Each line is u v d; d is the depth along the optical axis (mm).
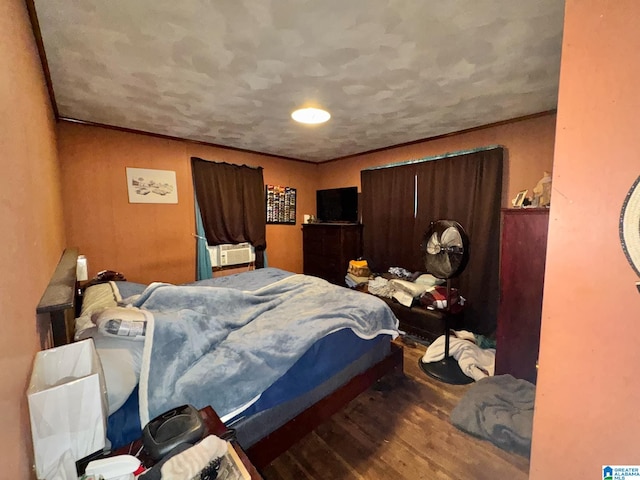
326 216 4574
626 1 767
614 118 805
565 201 912
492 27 1340
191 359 1330
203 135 3186
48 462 696
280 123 2768
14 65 803
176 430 883
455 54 1574
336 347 1746
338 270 4043
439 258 2375
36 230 969
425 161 3350
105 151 2873
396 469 1498
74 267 1494
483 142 2945
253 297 2068
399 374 2354
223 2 1165
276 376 1406
